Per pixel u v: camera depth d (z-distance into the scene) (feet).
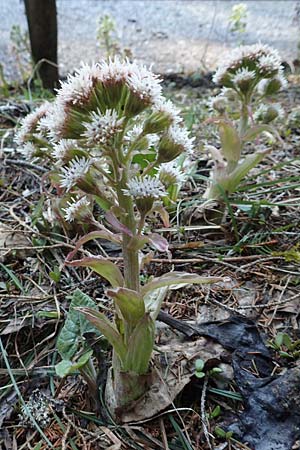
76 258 1.03
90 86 0.60
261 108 1.17
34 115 1.00
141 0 3.56
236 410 0.73
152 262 1.01
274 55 1.10
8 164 1.33
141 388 0.72
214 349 0.80
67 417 0.73
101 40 2.54
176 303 0.91
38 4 1.81
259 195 1.23
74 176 0.64
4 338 0.86
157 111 0.64
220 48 2.66
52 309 0.90
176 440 0.71
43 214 1.14
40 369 0.81
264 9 3.33
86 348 0.77
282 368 0.78
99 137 0.59
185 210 1.15
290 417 0.70
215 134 1.57
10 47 2.43
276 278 0.97
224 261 1.01
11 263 1.03
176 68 2.37
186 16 3.23
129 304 0.66
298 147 1.48
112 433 0.71
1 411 0.76
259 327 0.86
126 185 0.64
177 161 1.16
